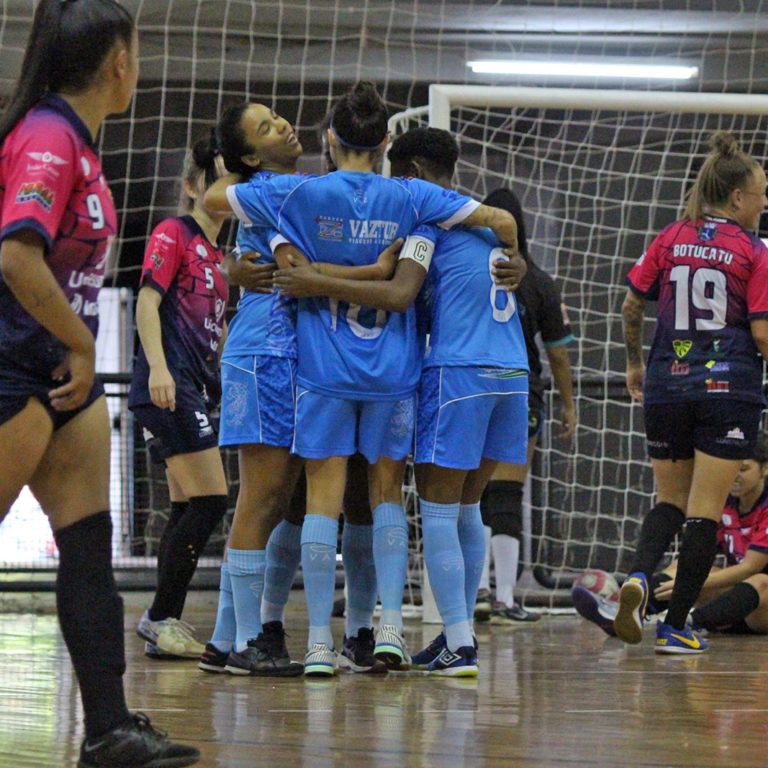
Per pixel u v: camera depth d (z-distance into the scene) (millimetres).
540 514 24938
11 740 7695
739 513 16812
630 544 25391
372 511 11156
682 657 13102
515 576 18500
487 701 9359
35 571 21469
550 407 24828
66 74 6633
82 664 6660
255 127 11328
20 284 6145
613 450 25812
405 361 10883
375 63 26766
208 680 10805
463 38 26688
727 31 26328
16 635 16469
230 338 11078
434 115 17719
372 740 7508
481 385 10883
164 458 12945
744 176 13562
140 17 24891
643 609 13461
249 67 25234
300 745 7328
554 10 25922
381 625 10953
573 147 28938
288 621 18422
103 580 6781
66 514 6812
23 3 23469
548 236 29062
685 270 13531
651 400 13688
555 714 8664
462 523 11836
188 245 12914
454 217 11023
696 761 6836
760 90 26969
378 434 10883
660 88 27922
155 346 12438
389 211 10688
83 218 6523
